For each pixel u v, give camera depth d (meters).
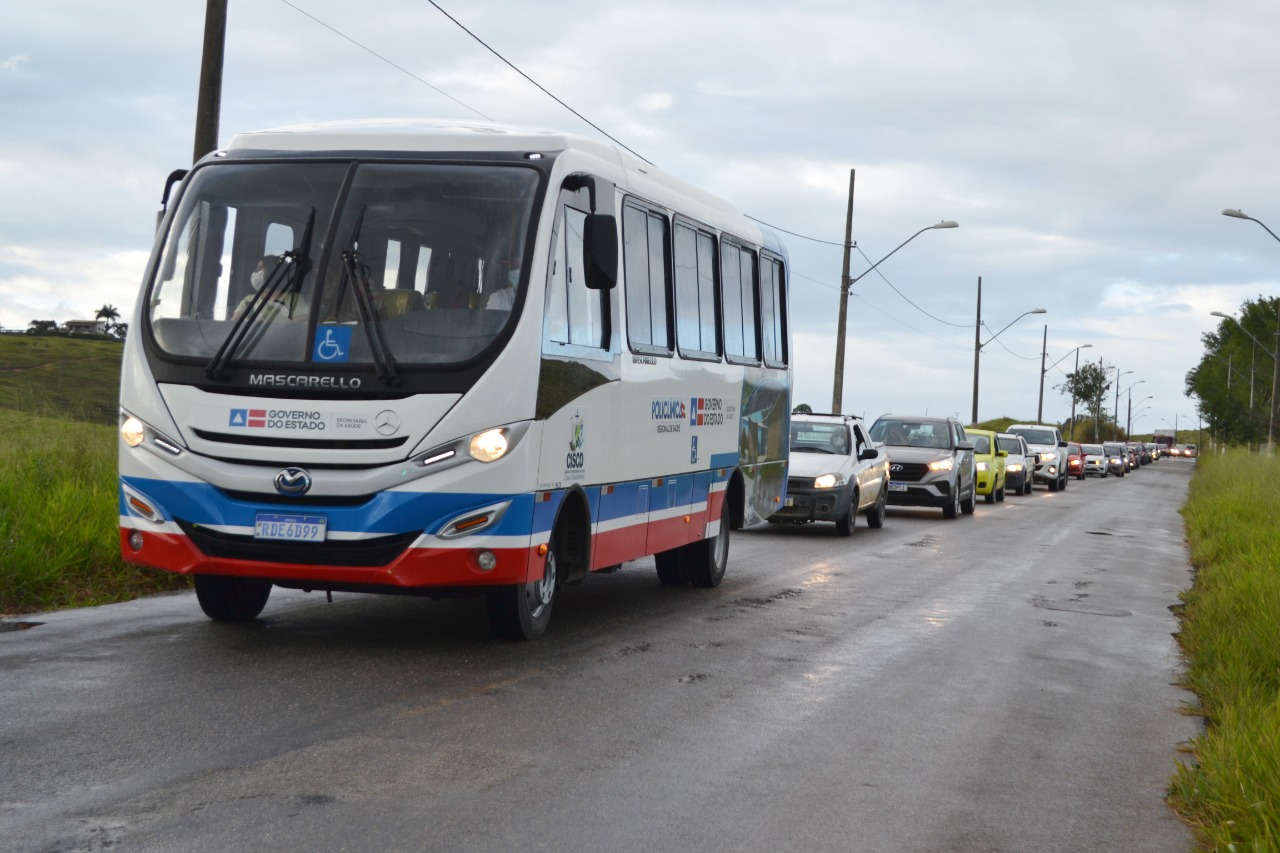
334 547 8.52
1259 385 103.38
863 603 13.11
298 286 8.75
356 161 9.12
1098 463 72.00
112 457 14.41
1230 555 18.78
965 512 30.92
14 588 10.41
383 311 8.66
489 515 8.57
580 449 9.69
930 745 7.20
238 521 8.59
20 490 12.79
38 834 4.95
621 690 8.22
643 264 11.09
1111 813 6.06
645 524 11.30
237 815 5.30
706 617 11.63
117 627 9.47
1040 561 18.81
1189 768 6.93
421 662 8.73
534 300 8.84
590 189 9.35
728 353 13.58
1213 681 9.09
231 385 8.62
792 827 5.56
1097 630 12.03
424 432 8.49
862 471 22.95
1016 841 5.55
